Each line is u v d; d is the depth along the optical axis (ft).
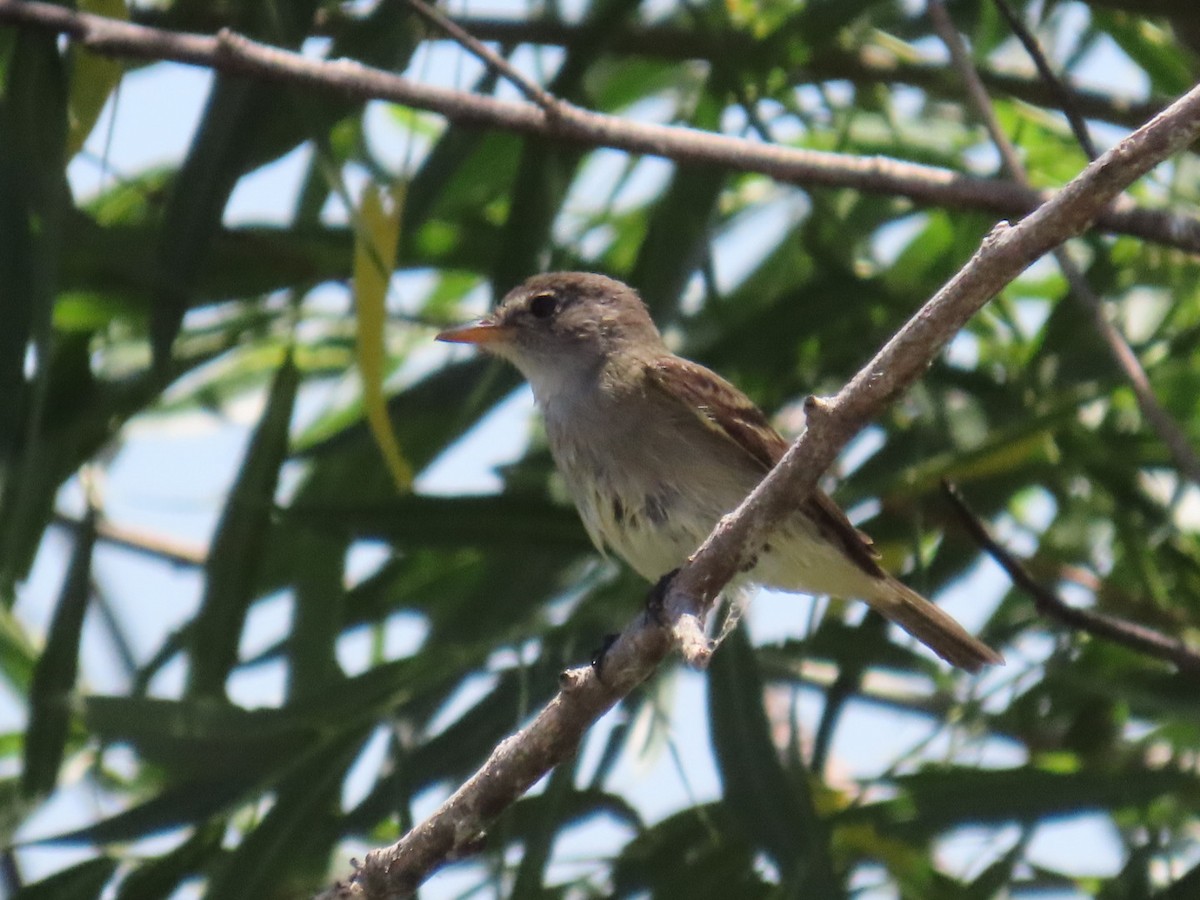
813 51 39.24
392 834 37.93
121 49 32.48
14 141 32.65
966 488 38.55
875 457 36.88
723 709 33.35
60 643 34.96
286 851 33.35
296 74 32.50
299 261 37.96
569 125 33.12
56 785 34.27
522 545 35.47
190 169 33.50
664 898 34.19
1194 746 36.47
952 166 41.75
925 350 23.25
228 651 35.63
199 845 34.42
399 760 34.17
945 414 36.99
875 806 33.73
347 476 38.96
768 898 33.83
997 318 40.57
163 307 33.24
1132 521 38.11
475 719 34.53
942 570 38.37
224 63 32.40
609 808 35.04
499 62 33.12
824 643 36.42
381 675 34.19
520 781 25.77
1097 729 37.17
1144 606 38.09
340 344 42.65
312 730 34.14
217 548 35.88
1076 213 22.44
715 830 34.45
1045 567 38.68
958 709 35.81
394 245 32.22
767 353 37.63
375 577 39.27
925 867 34.35
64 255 36.06
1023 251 22.63
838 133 40.73
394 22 35.53
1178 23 37.70
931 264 41.22
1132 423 39.22
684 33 38.99
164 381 34.73
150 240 36.45
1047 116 41.63
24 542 34.19
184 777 37.35
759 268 42.70
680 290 35.86
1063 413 36.65
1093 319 32.73
